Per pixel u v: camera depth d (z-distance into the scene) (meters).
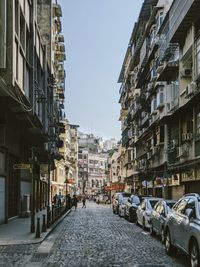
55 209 28.86
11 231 21.23
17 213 30.50
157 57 38.94
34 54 30.03
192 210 12.16
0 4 20.38
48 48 47.69
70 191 112.50
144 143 50.69
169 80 34.41
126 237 20.08
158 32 36.09
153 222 19.92
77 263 12.81
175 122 32.97
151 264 12.62
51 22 49.12
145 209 24.25
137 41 57.94
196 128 26.95
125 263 12.82
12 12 21.34
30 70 28.95
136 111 55.22
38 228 18.67
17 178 30.52
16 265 12.32
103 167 188.00
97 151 196.12
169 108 33.91
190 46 27.50
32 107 28.58
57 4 56.09
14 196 29.64
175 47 31.44
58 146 57.28
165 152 35.84
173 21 29.38
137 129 58.06
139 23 51.88
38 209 42.16
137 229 24.61
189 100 26.31
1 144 24.17
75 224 28.86
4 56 20.45
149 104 45.56
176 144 31.73
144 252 15.09
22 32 25.95
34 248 15.95
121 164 93.38
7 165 25.72
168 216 14.53
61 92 67.69
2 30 20.36
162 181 37.78
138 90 60.22
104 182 163.38
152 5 46.38
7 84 20.97
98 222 30.97
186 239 11.91
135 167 60.94
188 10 25.62
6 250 15.41
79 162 175.38
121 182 88.75
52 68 52.34
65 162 100.31
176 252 14.08
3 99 22.69
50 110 46.56
